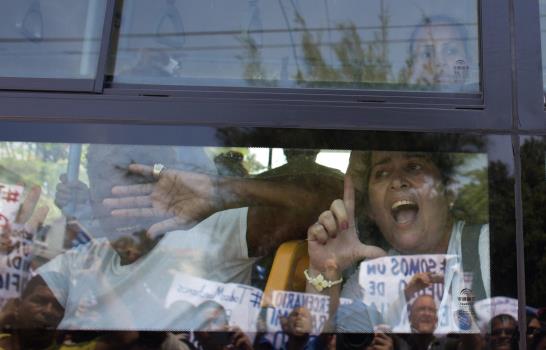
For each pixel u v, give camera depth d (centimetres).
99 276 215
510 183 209
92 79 214
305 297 212
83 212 216
